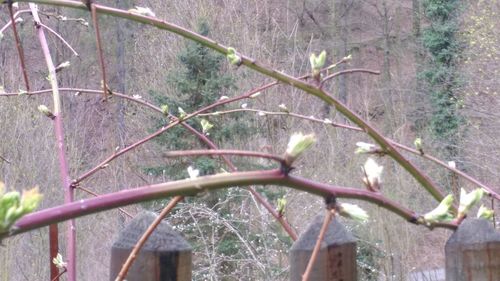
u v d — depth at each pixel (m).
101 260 8.02
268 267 5.48
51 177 9.51
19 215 0.69
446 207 1.16
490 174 11.94
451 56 15.72
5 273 6.73
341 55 21.16
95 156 12.08
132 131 12.50
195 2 15.09
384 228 6.95
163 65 14.80
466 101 13.77
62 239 6.70
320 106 12.76
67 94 12.85
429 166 9.60
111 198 0.79
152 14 1.67
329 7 21.58
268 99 11.34
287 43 16.88
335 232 1.53
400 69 18.97
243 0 16.70
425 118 15.34
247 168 8.55
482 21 14.50
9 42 11.94
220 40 15.00
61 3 1.64
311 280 1.50
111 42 17.92
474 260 1.45
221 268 6.32
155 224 1.27
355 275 1.54
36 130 9.70
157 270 1.45
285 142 9.84
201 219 6.23
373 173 1.12
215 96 8.70
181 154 1.00
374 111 16.45
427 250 7.97
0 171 8.72
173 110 8.69
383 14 21.52
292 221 6.76
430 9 16.17
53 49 15.46
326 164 9.71
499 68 13.65
